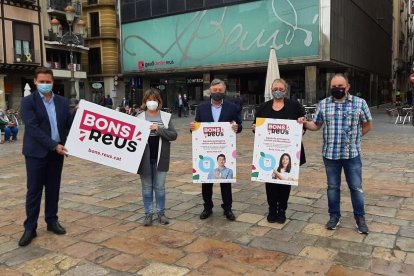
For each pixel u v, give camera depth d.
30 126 4.38
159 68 31.41
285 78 28.55
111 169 8.88
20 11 28.22
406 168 8.22
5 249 4.33
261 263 3.88
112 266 3.87
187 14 29.17
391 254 4.02
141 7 31.78
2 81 27.39
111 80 36.66
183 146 12.57
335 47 24.55
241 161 9.59
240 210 5.57
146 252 4.19
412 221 4.99
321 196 6.18
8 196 6.61
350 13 27.83
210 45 28.30
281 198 4.96
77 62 35.97
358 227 4.63
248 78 30.83
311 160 9.36
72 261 4.00
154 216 5.38
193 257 4.04
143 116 5.02
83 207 5.87
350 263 3.84
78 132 4.64
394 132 14.96
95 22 36.62
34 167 4.45
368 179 7.27
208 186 5.16
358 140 4.61
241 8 26.44
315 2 23.45
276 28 25.03
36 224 4.61
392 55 53.06
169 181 7.46
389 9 47.97
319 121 4.79
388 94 50.09
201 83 34.00
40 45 29.77
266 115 4.96
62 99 4.72
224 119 5.08
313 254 4.06
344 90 4.50
